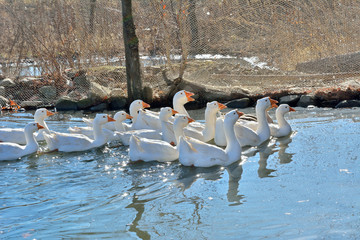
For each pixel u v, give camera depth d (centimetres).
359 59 1326
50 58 1603
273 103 960
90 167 818
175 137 937
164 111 972
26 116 1340
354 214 546
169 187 693
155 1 1367
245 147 905
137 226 558
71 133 1030
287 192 631
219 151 799
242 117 1081
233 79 1398
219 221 556
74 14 1612
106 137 977
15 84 1587
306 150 827
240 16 1334
